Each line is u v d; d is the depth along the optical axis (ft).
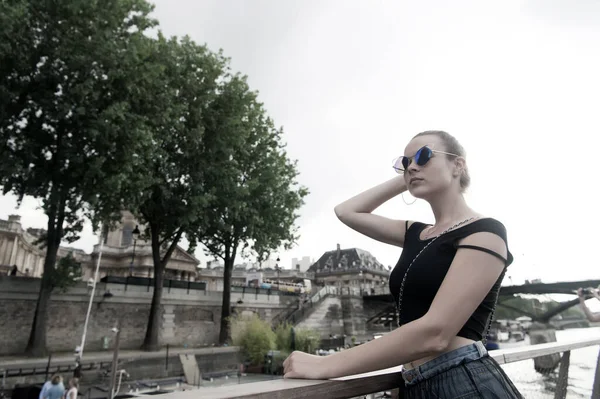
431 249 4.68
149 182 75.46
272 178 101.50
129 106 68.18
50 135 67.41
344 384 4.35
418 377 4.50
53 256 72.69
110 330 90.84
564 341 10.12
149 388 69.51
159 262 89.56
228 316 103.86
